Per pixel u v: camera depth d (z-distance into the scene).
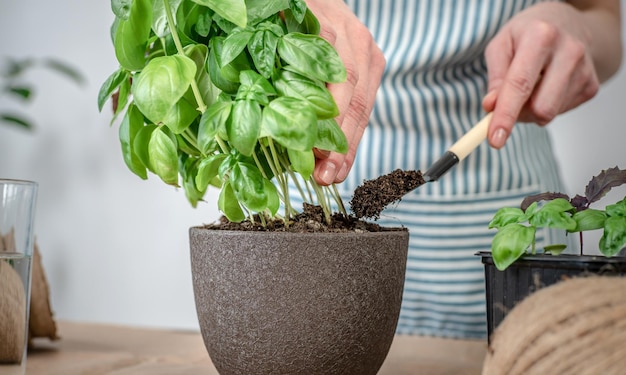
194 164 0.83
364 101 0.79
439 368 0.88
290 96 0.70
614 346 0.65
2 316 0.78
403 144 1.18
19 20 2.09
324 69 0.69
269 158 0.76
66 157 2.07
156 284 2.02
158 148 0.74
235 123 0.68
